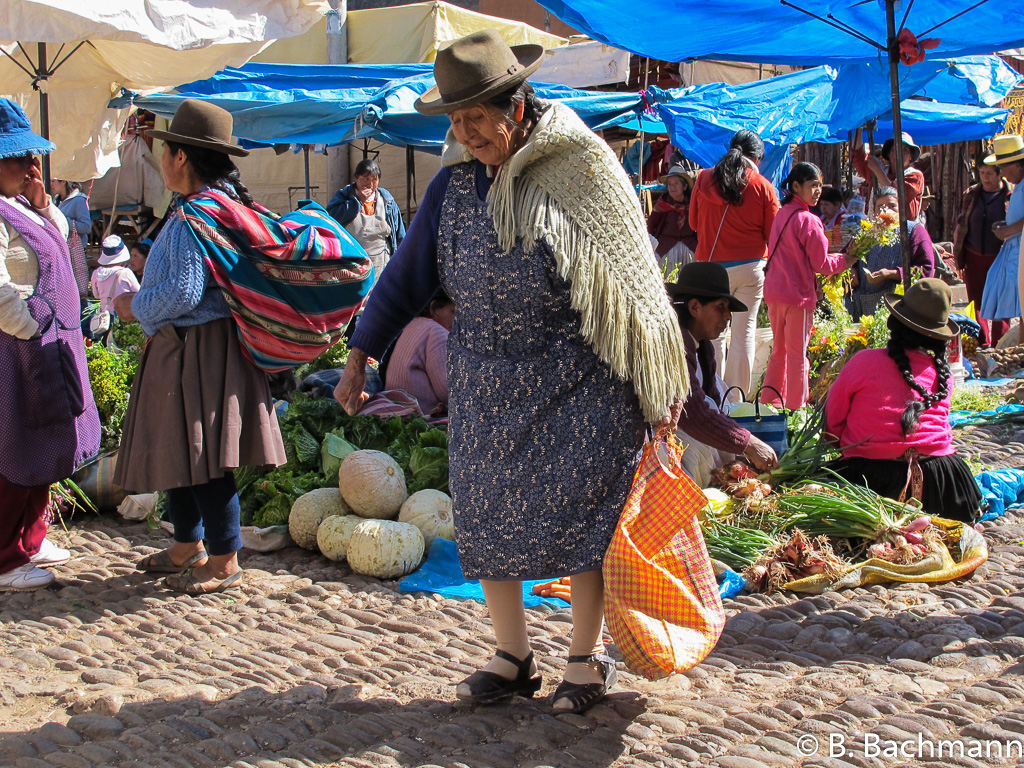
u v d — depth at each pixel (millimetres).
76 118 8617
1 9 5750
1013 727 2766
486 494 2836
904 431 4684
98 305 8008
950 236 16719
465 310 2854
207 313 4055
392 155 14984
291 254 4066
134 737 2900
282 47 12898
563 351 2775
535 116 2770
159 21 6191
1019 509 5344
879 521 4391
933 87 11391
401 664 3510
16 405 4254
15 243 4254
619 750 2758
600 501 2814
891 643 3516
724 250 7051
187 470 4016
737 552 4387
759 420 5062
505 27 12859
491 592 3053
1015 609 3754
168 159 4133
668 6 6113
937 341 4773
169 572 4500
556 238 2662
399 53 12641
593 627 3004
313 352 4230
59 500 5383
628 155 12219
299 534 4938
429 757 2750
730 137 10055
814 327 7582
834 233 8742
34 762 2773
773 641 3621
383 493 4930
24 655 3598
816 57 7562
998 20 6488
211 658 3617
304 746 2828
